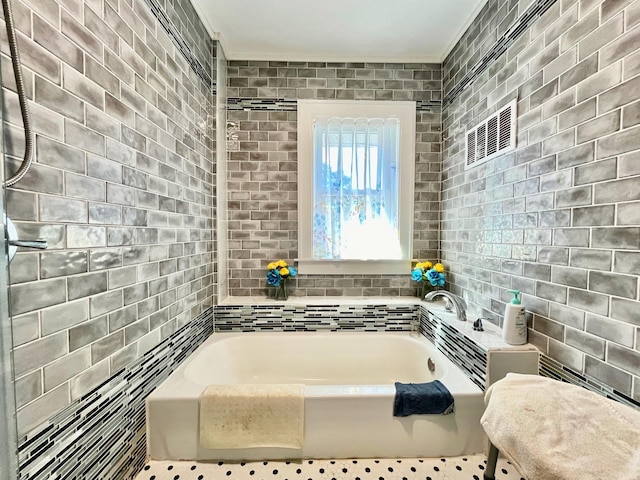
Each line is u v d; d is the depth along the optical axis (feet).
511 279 4.56
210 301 6.38
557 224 3.65
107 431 3.21
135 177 3.63
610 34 2.97
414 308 6.74
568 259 3.49
